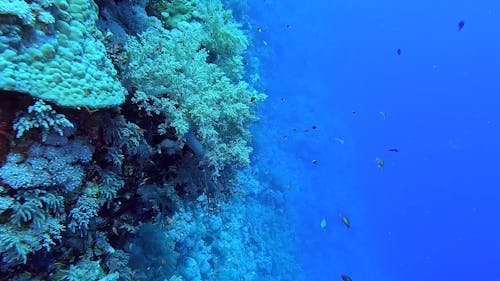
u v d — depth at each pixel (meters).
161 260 5.91
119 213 3.92
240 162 4.71
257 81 14.16
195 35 4.64
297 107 20.58
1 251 2.39
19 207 2.42
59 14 2.54
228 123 4.66
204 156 4.29
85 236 3.34
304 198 18.50
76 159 2.77
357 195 28.38
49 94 2.34
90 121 2.94
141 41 4.06
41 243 2.68
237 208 11.67
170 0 6.31
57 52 2.47
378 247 29.42
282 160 17.11
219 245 9.91
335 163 25.20
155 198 4.23
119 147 3.29
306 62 25.25
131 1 4.83
